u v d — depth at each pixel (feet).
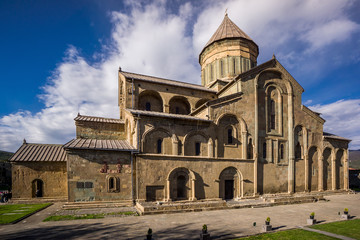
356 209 71.92
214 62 130.93
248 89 96.89
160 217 55.77
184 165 77.82
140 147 74.23
